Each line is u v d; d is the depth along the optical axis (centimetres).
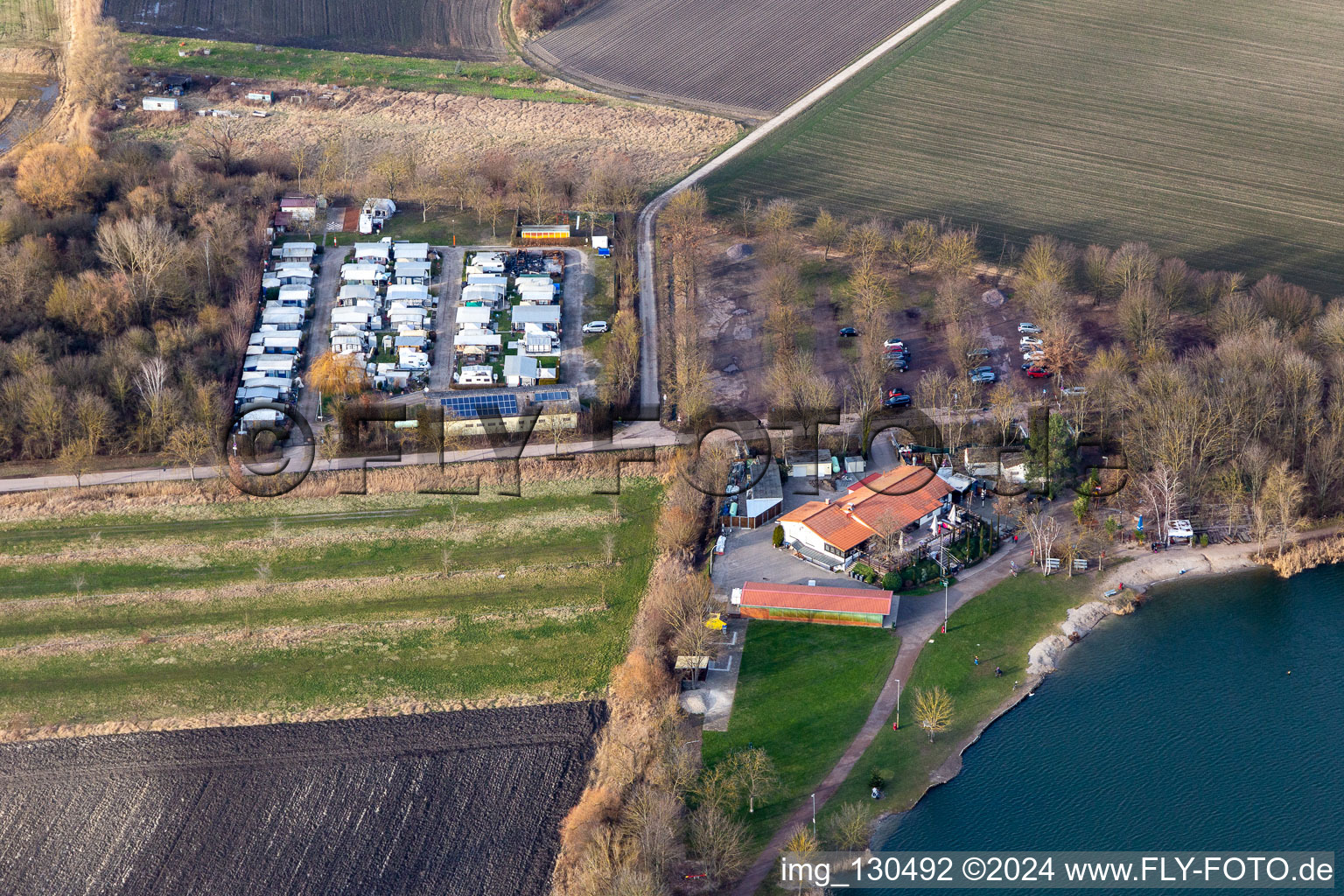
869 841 18812
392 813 19112
